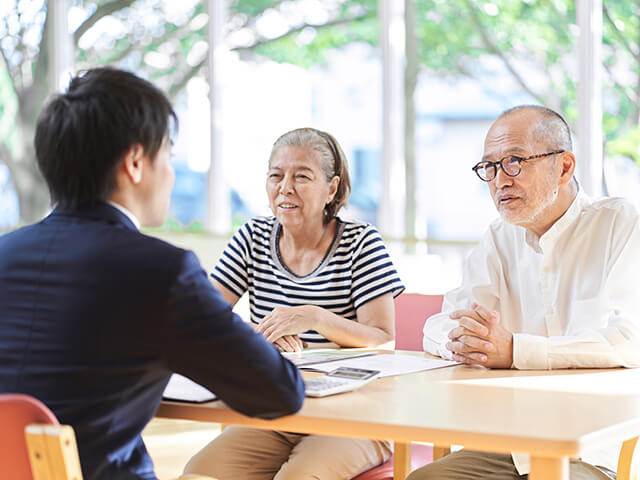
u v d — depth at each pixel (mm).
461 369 1525
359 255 1990
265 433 1778
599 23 3951
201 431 3322
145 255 1054
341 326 1830
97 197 1129
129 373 1031
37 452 902
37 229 1133
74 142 1108
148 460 1098
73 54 5262
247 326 1090
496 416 1111
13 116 5344
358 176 4559
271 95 4773
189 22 4969
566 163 1772
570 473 1448
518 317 1929
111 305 1025
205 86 4945
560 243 1816
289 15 4695
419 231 4406
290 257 2057
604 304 1730
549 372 1488
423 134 4387
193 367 1058
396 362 1600
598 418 1096
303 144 1993
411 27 4387
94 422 1013
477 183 4266
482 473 1489
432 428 1049
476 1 4223
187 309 1031
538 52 4094
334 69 4586
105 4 5180
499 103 4203
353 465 1616
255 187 4855
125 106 1117
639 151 3891
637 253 1705
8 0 5352
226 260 2105
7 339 1057
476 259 1991
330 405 1190
